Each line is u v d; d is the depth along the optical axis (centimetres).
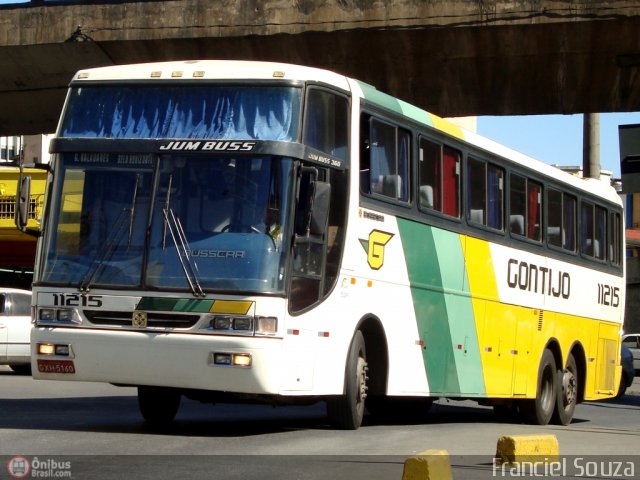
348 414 1627
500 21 2945
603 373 2633
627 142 2067
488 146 2066
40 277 1472
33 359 1465
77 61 3341
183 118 1486
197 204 1442
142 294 1427
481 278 2012
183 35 3134
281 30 3073
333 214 1544
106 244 1453
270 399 1496
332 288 1530
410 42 3062
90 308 1443
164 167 1462
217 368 1395
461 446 1585
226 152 1452
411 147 1775
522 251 2195
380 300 1666
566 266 2419
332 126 1544
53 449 1323
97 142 1486
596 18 2881
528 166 2236
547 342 2308
